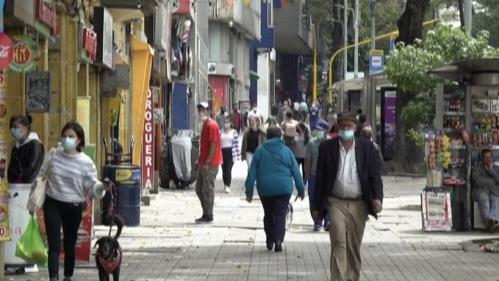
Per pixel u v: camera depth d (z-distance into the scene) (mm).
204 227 31156
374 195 18969
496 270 22984
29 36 23547
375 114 58906
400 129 54375
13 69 22156
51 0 26703
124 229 30219
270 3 131625
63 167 19312
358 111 47656
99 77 36031
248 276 21656
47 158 19484
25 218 20844
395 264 23875
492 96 31516
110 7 35875
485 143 31375
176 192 44312
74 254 19984
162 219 33344
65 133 19297
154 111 43594
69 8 29734
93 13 33938
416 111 46469
